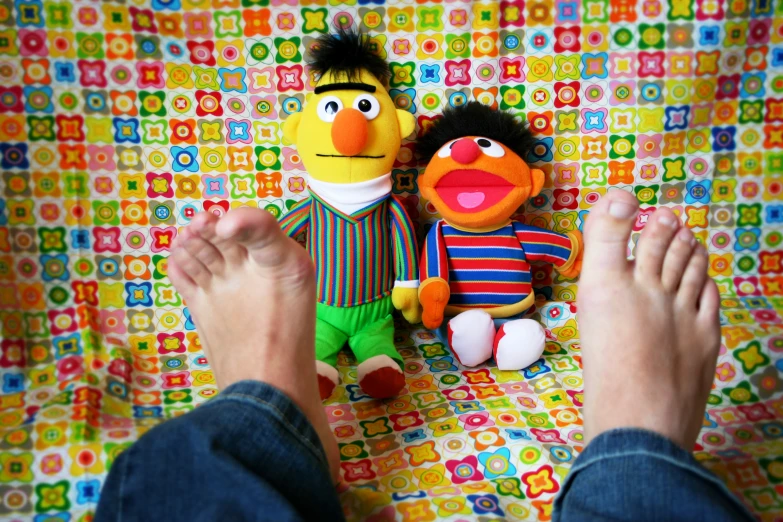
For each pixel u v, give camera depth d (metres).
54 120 0.88
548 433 0.74
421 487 0.65
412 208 1.02
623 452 0.51
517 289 0.93
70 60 0.87
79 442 0.67
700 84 0.94
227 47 0.91
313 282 0.64
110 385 0.80
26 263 0.89
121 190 0.92
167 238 0.94
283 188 0.97
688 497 0.46
